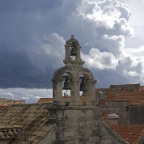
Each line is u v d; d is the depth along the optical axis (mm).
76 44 15766
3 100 59594
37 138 13984
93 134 16031
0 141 14609
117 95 58656
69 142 14883
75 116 15312
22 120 16266
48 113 15406
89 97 16172
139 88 65938
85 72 15984
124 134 27406
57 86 14875
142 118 49000
